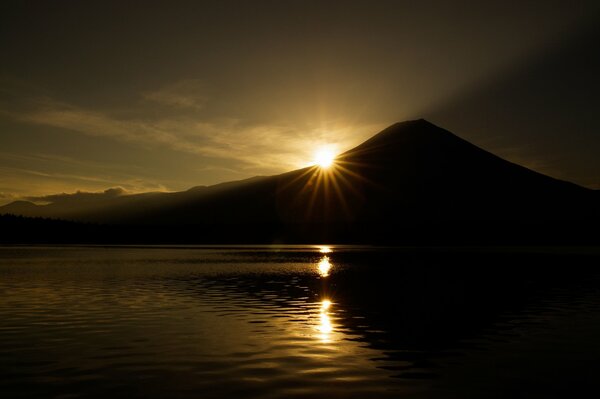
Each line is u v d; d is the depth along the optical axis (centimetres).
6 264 6988
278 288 4106
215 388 1466
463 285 4322
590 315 2777
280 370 1662
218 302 3275
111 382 1523
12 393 1419
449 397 1401
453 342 2091
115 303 3216
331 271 5862
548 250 12269
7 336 2197
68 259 8269
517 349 1972
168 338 2156
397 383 1524
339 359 1809
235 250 12888
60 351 1922
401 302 3294
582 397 1407
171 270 5978
